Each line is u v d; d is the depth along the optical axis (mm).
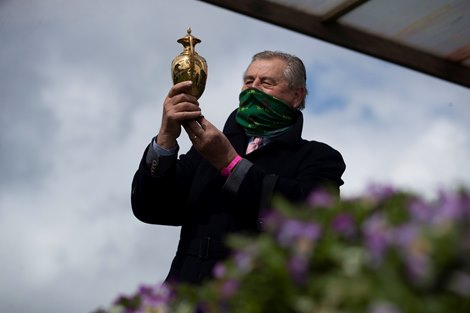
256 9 5625
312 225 2305
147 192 4191
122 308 2963
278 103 4363
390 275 2074
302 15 5762
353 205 2420
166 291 2896
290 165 4289
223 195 4164
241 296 2318
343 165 4406
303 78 4500
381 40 6105
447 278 2051
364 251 2189
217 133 4105
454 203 2145
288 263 2234
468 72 6352
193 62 4211
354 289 2082
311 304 2170
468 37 6109
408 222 2207
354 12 5836
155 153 4160
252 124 4398
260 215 3996
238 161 4094
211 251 4047
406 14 5875
